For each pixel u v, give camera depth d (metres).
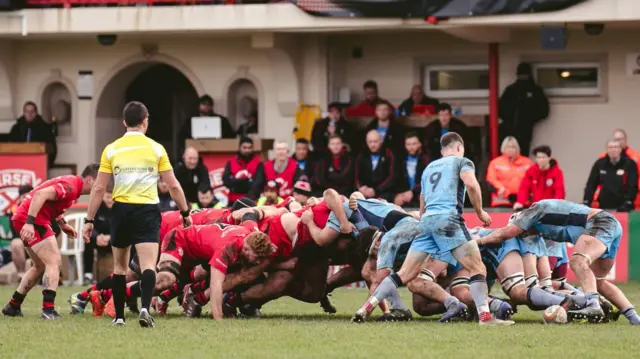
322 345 32.78
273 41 70.44
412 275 39.03
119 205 37.19
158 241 37.72
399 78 73.62
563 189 60.44
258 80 74.19
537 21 62.59
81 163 77.69
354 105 74.19
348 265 43.88
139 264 40.75
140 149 37.34
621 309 40.06
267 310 46.75
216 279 40.38
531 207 39.88
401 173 62.56
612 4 61.62
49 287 41.78
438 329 36.81
